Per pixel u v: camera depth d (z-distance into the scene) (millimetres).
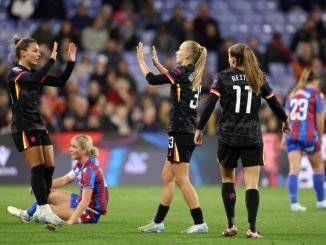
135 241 31203
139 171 69625
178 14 88000
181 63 34125
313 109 49031
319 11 94812
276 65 91250
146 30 92438
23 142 35031
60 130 73125
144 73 33719
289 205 52031
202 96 77125
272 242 31000
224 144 32469
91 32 87625
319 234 34656
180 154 33500
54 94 74562
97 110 76125
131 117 76688
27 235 32969
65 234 33469
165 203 34594
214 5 100938
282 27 100938
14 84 34875
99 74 79688
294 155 49125
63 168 67875
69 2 95688
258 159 32375
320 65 89250
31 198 53875
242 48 32562
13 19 90688
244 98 32250
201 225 34219
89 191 37000
